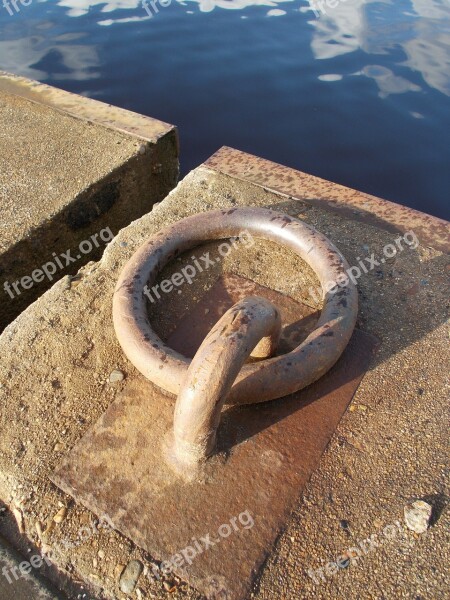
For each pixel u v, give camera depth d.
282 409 0.58
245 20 1.90
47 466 0.54
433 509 0.50
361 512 0.51
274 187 0.86
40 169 0.89
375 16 1.91
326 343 0.58
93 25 1.86
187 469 0.53
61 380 0.61
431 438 0.56
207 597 0.46
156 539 0.49
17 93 1.08
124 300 0.62
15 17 1.91
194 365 0.46
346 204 0.83
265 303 0.50
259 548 0.49
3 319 0.80
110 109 1.04
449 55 1.63
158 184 1.03
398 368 0.62
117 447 0.55
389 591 0.46
